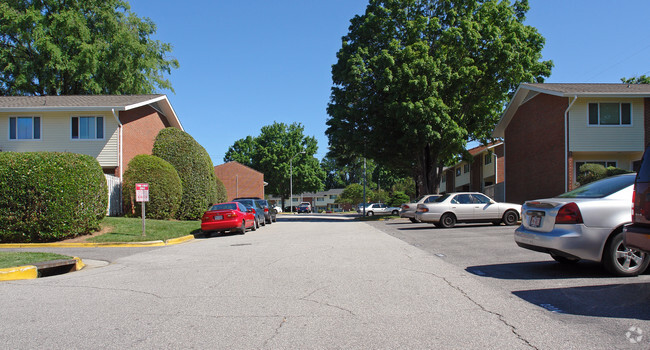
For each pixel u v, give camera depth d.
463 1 31.08
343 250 11.15
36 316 5.33
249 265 9.06
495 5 31.28
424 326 4.71
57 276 8.35
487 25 30.27
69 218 14.54
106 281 7.63
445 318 4.98
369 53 31.62
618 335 4.29
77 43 33.59
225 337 4.45
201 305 5.77
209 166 26.62
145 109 27.75
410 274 7.61
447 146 30.77
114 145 24.25
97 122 24.44
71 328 4.81
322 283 7.00
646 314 4.96
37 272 8.77
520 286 6.50
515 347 4.03
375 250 11.02
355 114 30.72
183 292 6.59
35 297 6.40
